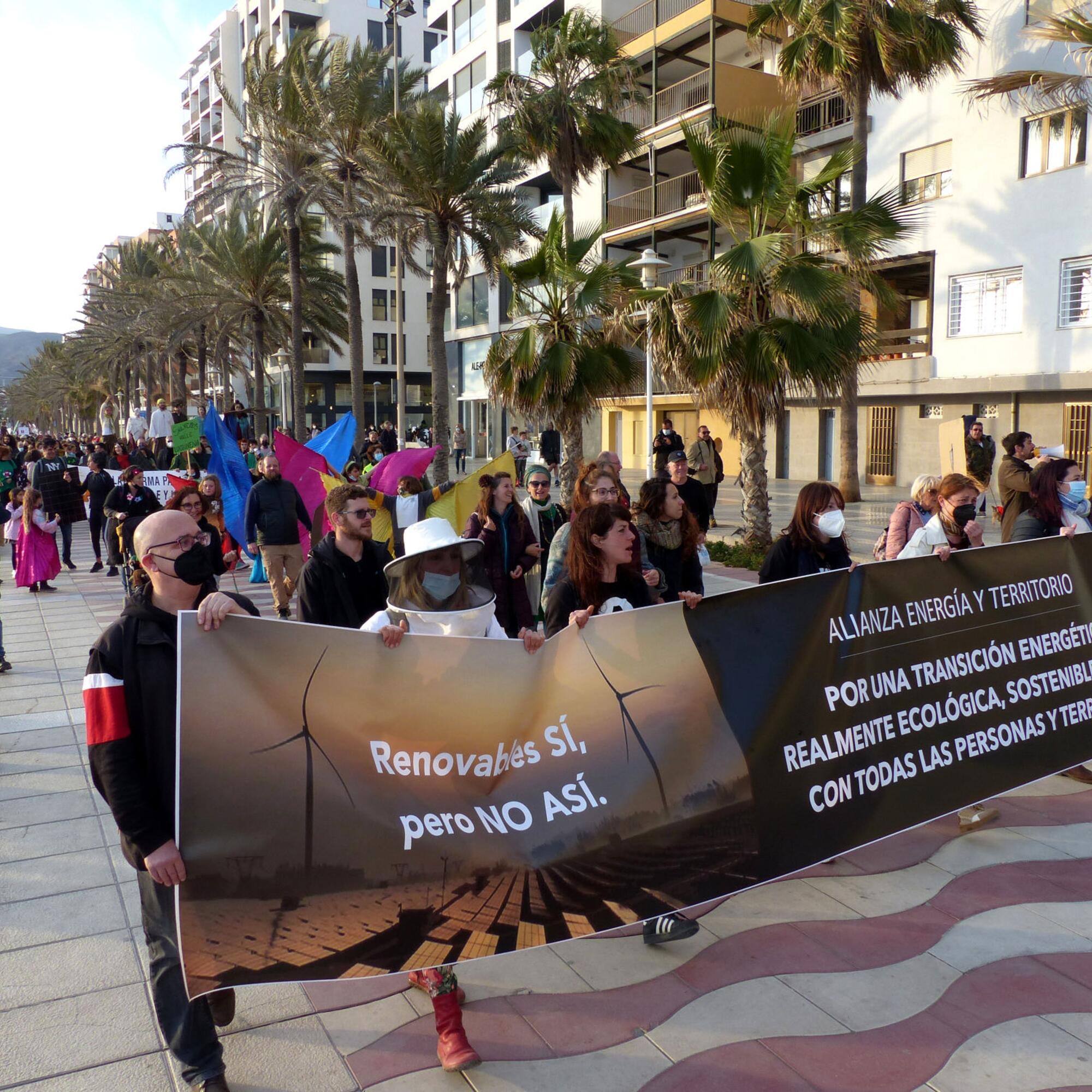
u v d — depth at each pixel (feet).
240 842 8.18
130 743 8.08
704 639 11.10
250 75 82.48
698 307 37.91
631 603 12.25
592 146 85.92
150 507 36.52
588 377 49.90
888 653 12.72
